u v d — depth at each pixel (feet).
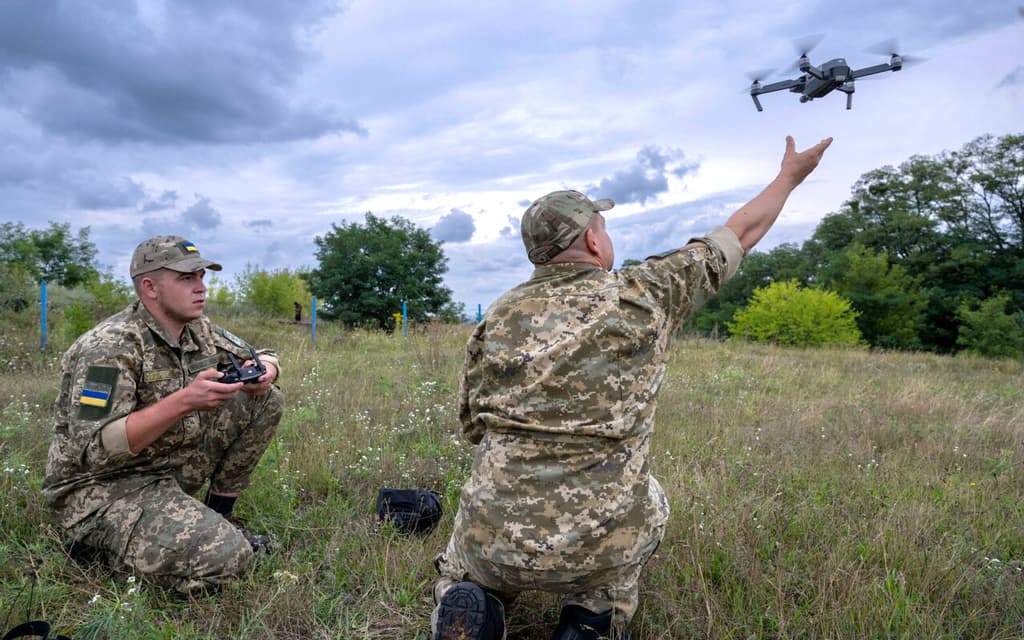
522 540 7.00
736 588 9.52
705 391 29.01
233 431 11.13
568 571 7.04
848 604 8.78
